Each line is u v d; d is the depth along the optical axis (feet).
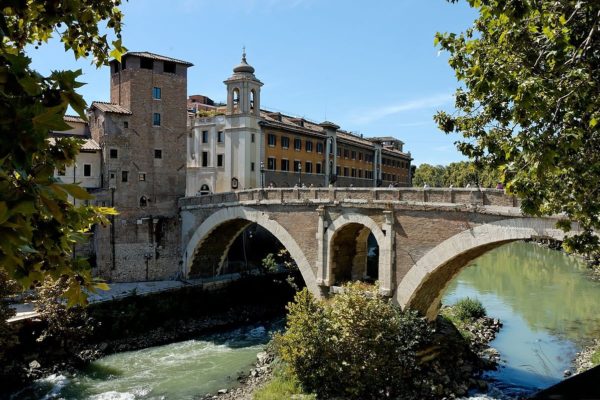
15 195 11.09
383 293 94.22
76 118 155.63
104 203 139.64
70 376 92.17
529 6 31.12
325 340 77.82
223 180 185.57
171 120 152.66
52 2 18.65
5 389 85.05
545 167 33.76
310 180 214.48
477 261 220.64
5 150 10.81
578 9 33.37
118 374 93.97
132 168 144.36
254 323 134.21
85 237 18.25
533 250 252.21
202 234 144.36
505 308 138.10
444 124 47.50
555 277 180.04
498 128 44.88
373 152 275.80
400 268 93.35
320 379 78.18
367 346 77.66
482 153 45.50
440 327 106.01
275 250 183.62
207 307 136.87
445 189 86.79
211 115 197.47
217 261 158.81
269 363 98.02
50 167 13.42
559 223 44.52
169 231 150.71
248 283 149.69
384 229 95.20
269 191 122.52
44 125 11.27
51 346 97.45
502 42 39.27
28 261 16.08
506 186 38.34
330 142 229.04
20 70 11.51
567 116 35.04
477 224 82.38
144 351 108.47
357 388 75.46
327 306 85.87
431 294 99.96
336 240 109.70
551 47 35.55
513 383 88.63
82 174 140.77
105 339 109.50
